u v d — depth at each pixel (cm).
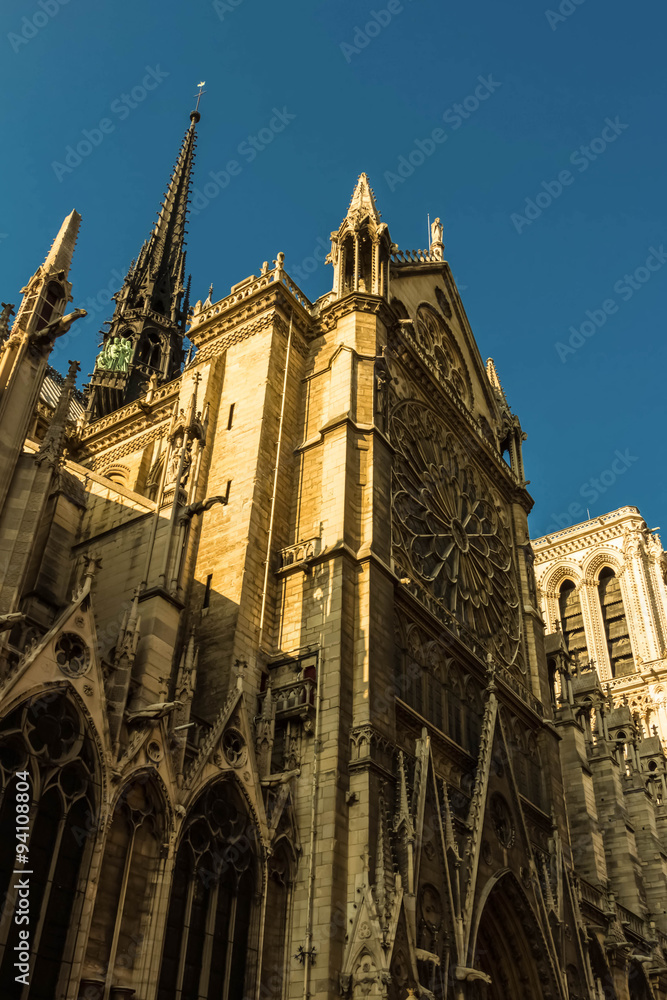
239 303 4375
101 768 2280
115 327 6588
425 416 4819
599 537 9606
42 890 2069
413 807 3084
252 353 4216
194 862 2511
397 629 3609
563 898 3944
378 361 4188
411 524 4219
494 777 3688
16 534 2409
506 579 5172
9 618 2116
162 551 2962
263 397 3969
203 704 3130
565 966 3669
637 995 4728
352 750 3025
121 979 2173
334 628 3256
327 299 4562
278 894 2772
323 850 2797
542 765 4475
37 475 2514
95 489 3503
